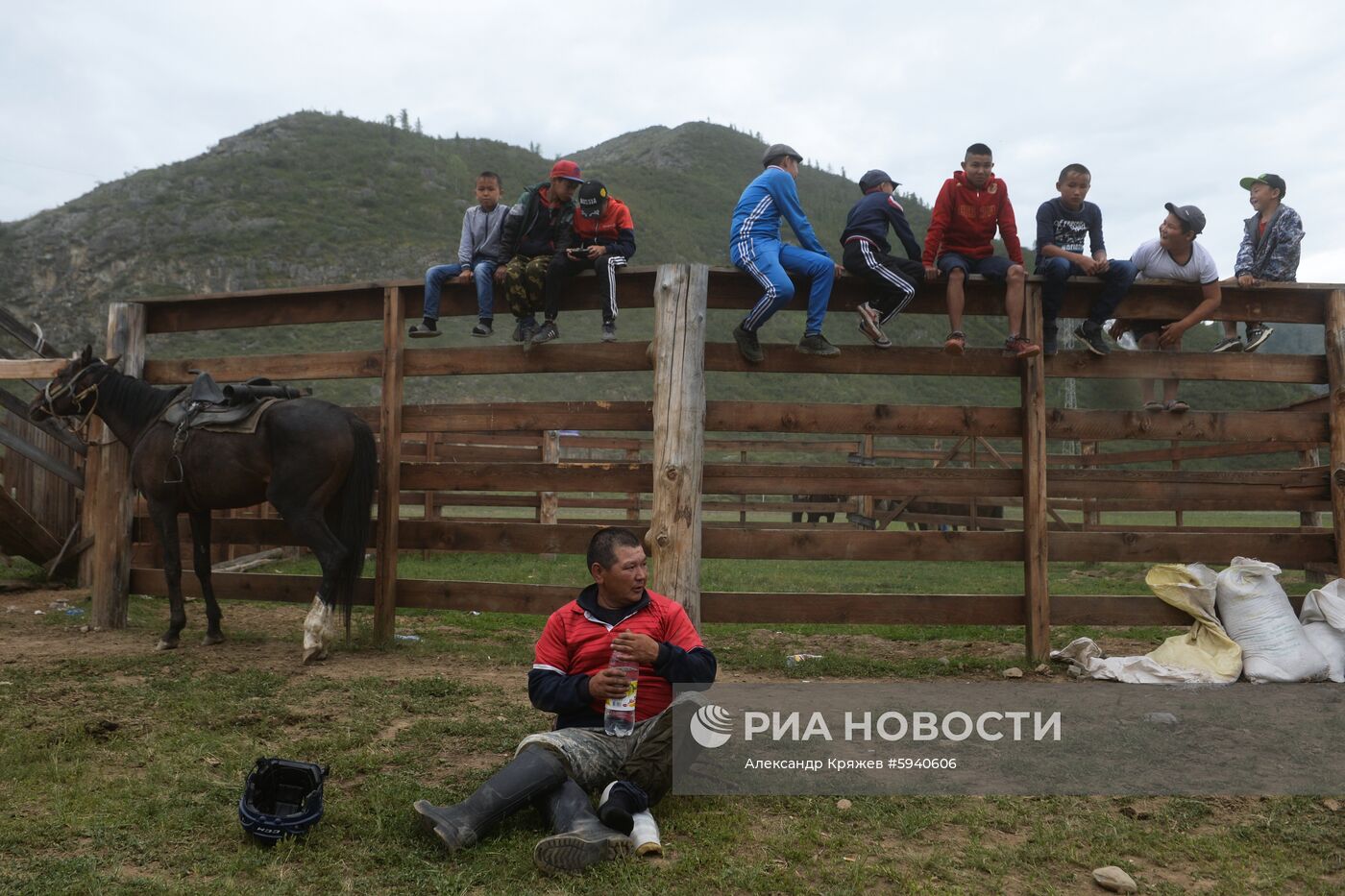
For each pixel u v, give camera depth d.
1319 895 3.04
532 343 6.68
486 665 6.32
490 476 6.92
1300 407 8.16
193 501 6.64
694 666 3.53
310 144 155.25
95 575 7.54
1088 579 12.17
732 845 3.31
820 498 18.17
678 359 6.25
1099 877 3.07
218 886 2.92
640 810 3.34
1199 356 6.86
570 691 3.52
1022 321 6.57
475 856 3.13
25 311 110.38
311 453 6.23
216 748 4.30
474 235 7.08
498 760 4.24
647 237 152.62
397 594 7.04
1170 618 6.49
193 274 117.25
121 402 6.97
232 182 137.50
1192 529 12.30
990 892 3.00
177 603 6.67
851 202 198.12
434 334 6.96
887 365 6.72
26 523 9.54
